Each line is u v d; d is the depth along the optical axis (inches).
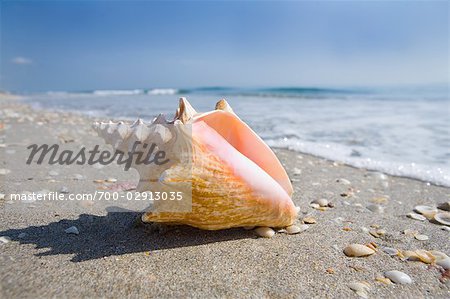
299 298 13.8
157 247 16.3
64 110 86.4
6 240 16.4
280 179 19.6
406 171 30.5
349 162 33.7
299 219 19.9
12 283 13.6
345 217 20.6
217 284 14.3
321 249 16.8
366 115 70.6
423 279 15.1
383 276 15.2
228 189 15.8
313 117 66.8
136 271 14.7
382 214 21.2
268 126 54.8
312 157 36.2
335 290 14.3
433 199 24.1
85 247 16.1
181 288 14.0
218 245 16.6
